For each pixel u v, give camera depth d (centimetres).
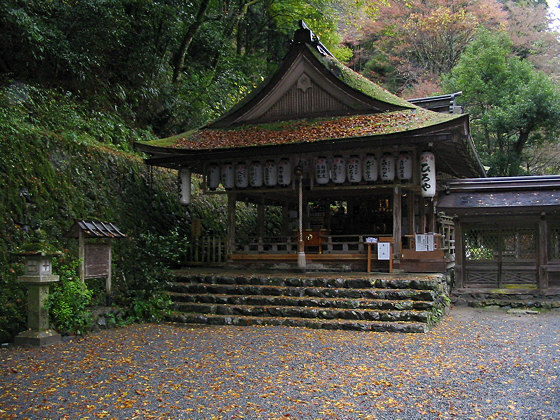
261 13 2850
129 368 704
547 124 2530
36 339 828
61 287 938
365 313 993
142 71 1798
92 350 812
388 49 4031
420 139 1182
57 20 1434
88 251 983
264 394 584
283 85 1483
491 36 2878
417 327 934
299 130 1368
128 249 1245
